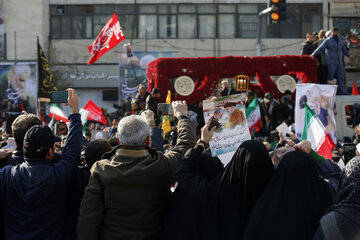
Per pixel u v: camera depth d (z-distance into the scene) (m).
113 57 34.00
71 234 3.61
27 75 26.58
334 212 2.72
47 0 34.56
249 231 2.87
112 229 3.22
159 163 3.32
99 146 3.81
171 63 12.30
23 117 3.74
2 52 33.78
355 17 34.69
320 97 8.25
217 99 3.96
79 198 3.66
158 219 3.35
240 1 34.91
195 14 34.88
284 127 7.32
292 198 2.84
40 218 3.36
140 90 11.05
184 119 3.89
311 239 2.82
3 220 3.50
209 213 3.10
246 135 3.92
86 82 33.94
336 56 14.01
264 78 12.78
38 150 3.42
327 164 3.63
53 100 3.76
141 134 3.30
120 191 3.20
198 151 3.44
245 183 3.00
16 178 3.36
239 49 34.97
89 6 34.84
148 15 34.81
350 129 12.49
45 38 34.28
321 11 34.84
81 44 34.66
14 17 33.88
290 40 34.78
